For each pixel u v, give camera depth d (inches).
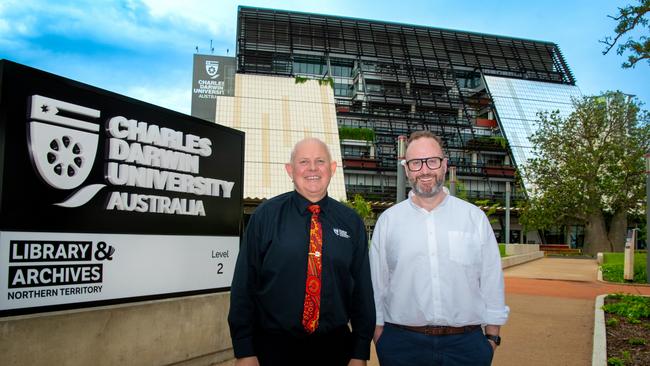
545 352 245.4
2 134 158.4
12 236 160.1
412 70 3115.2
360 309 128.3
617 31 258.4
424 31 3420.3
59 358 166.7
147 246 203.6
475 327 132.0
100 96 189.6
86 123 183.5
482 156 2829.7
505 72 3346.5
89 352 175.6
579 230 2691.9
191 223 224.7
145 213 203.8
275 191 2202.3
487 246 133.3
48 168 169.6
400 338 131.3
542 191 1785.2
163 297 208.8
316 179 125.7
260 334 123.0
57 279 171.6
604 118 1727.4
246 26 3078.2
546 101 3061.0
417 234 131.6
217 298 227.1
